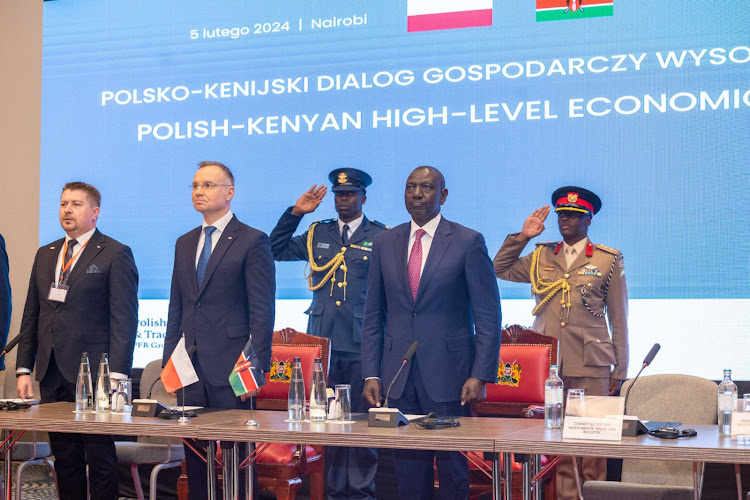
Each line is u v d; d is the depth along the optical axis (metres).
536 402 3.98
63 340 3.64
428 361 3.10
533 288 4.54
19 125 5.54
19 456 4.08
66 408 3.36
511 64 4.78
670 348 4.45
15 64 5.57
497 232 4.74
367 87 4.99
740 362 4.36
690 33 4.52
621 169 4.57
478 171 4.79
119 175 5.34
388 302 3.22
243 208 5.14
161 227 5.25
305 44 5.11
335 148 5.02
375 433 2.58
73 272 3.69
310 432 2.62
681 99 4.51
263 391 4.28
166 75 5.32
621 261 4.43
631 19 4.61
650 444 2.31
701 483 3.06
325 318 4.58
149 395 3.64
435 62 4.89
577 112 4.66
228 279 3.33
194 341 3.34
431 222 3.24
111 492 3.62
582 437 2.43
